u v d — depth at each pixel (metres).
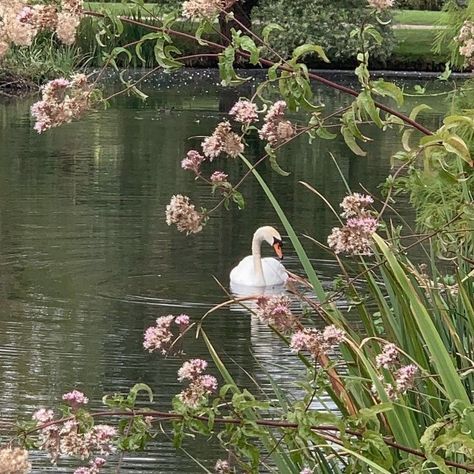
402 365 3.77
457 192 5.20
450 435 2.91
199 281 12.35
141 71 31.91
